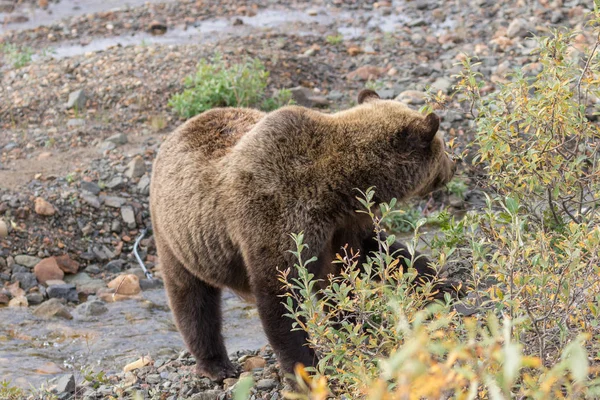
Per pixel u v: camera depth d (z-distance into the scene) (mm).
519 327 6648
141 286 15211
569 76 9625
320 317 8008
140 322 13992
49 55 25062
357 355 7402
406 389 4199
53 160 18016
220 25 27266
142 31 27156
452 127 17484
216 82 19656
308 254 9094
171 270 10836
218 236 9719
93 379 11367
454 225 9609
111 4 31062
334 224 9312
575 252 6797
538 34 22406
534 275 6941
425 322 7715
